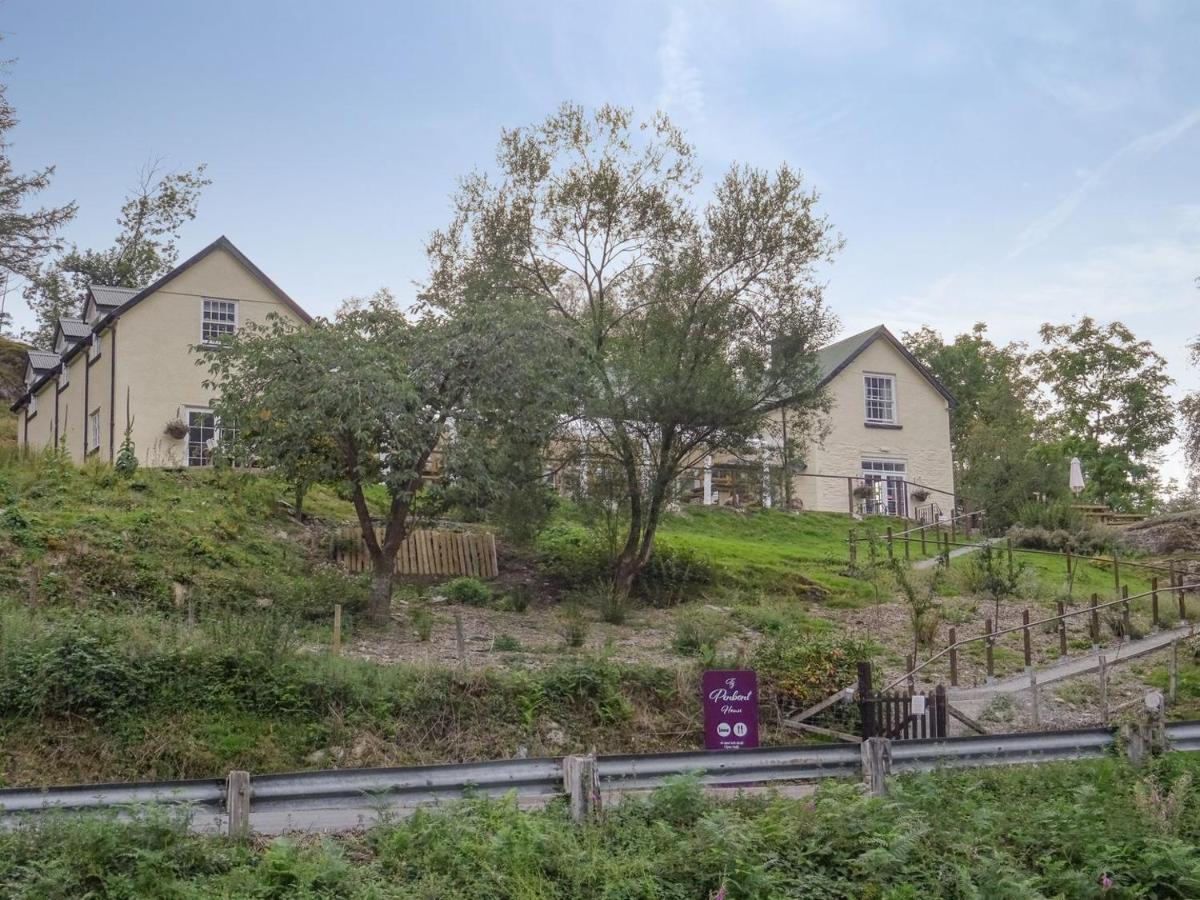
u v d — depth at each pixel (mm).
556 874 8766
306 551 21562
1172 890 9352
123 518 19172
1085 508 36656
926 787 10695
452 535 23531
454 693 14273
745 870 8797
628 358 22688
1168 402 50594
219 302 30516
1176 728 12539
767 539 31062
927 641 20422
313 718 13352
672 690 15594
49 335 57812
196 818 9336
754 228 23828
